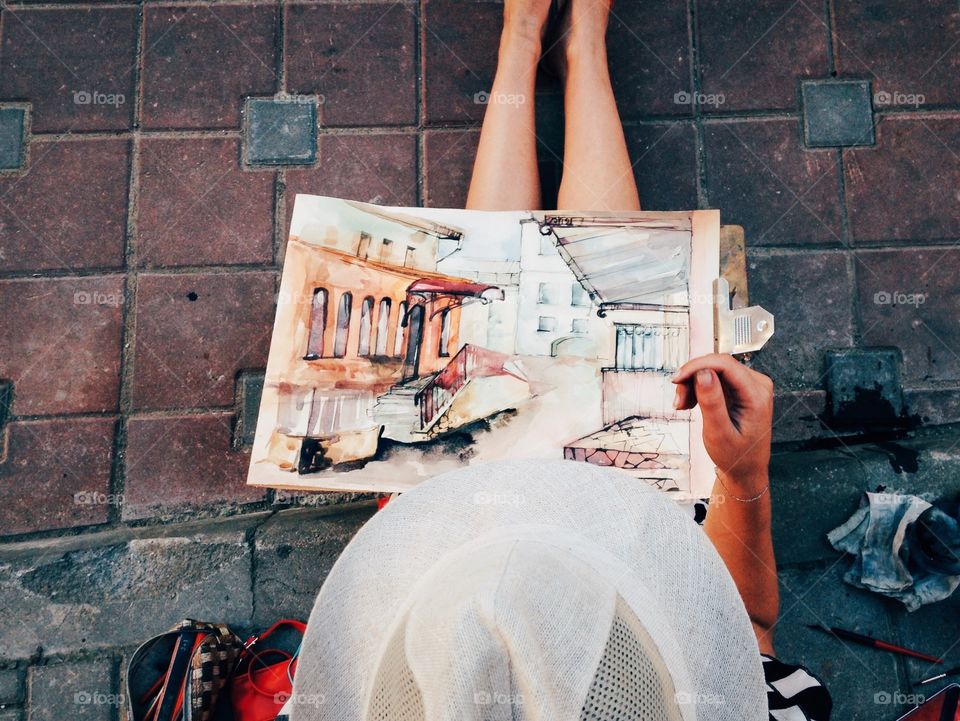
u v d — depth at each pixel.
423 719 0.63
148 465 1.54
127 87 1.61
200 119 1.61
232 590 1.49
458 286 1.18
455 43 1.64
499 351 1.16
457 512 0.82
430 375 1.16
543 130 1.63
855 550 1.51
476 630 0.62
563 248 1.18
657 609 0.73
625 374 1.15
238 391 1.56
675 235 1.17
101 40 1.62
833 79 1.65
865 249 1.62
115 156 1.59
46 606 1.47
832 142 1.64
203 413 1.55
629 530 0.80
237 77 1.62
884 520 1.50
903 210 1.63
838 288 1.61
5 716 1.45
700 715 0.75
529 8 1.47
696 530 0.82
